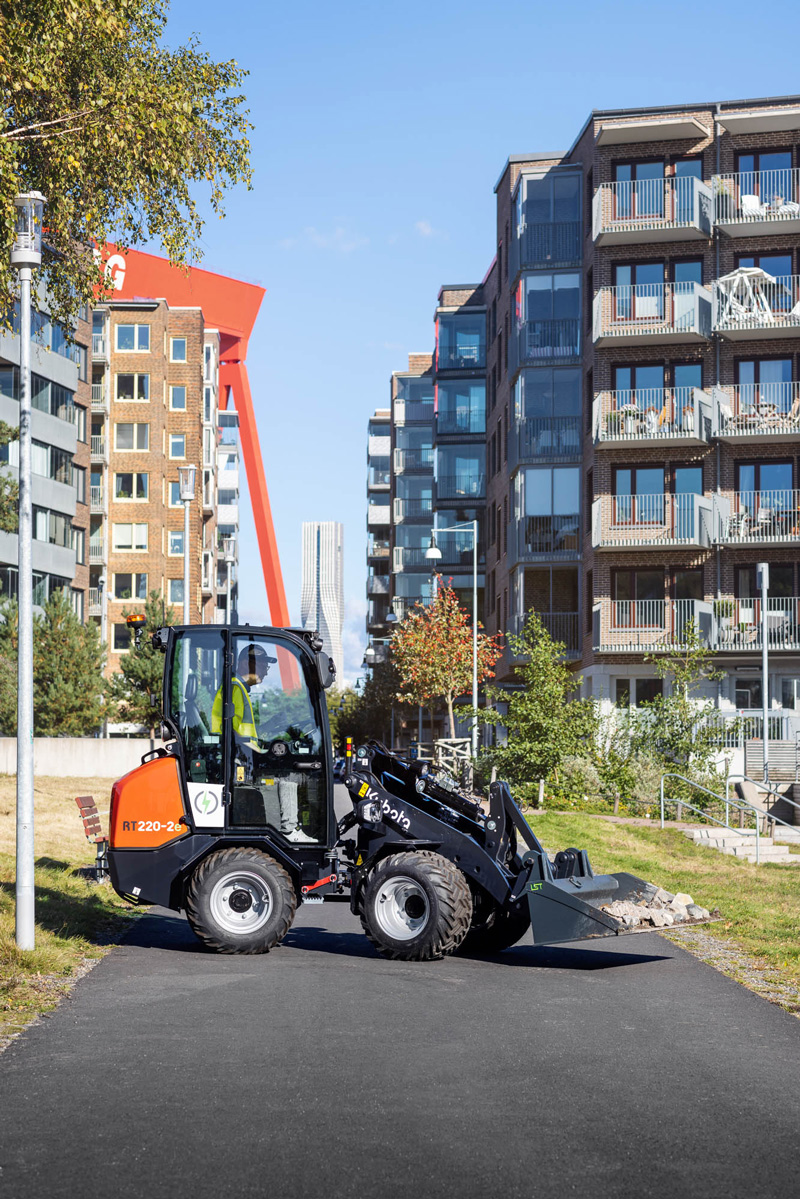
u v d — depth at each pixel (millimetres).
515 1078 6973
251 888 11461
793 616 41688
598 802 30625
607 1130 6020
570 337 46750
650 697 42875
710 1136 5961
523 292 47156
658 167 44219
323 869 11938
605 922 11023
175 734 11930
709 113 44031
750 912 15234
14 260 11125
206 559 81938
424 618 48438
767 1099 6664
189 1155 5512
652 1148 5754
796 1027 8648
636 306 43438
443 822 11844
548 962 11703
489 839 11938
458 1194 5090
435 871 11227
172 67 16484
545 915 10969
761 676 42375
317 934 13328
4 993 9062
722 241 43812
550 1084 6863
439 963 11352
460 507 65062
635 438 42719
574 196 47062
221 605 99438
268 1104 6309
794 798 34938
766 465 43219
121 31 14750
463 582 65062
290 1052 7441
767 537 42219
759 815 30453
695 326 42656
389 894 11398
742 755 39406
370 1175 5285
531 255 47125
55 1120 6016
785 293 43344
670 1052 7750
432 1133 5891
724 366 43500
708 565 43000
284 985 9758
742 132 43781
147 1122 5988
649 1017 8898
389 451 99000
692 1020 8820
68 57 14766
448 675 46281
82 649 44781
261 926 11414
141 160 15438
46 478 55469
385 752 12477
